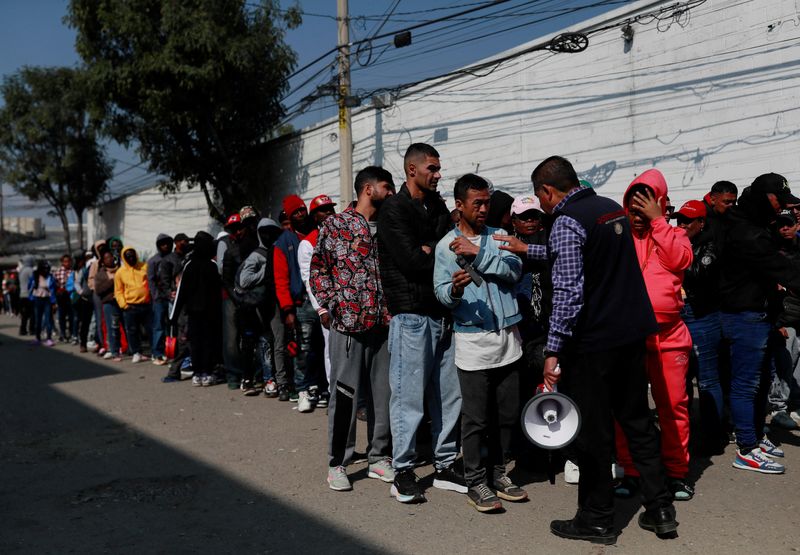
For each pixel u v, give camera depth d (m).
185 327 8.88
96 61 16.45
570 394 3.65
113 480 4.85
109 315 11.12
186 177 18.44
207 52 15.88
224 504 4.32
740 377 4.64
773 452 4.89
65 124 29.41
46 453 5.57
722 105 8.06
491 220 5.04
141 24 15.72
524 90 10.66
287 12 17.17
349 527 3.89
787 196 4.43
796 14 7.32
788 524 3.75
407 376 4.25
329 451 4.55
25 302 16.53
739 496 4.19
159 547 3.69
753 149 7.78
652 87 8.80
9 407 7.42
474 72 11.53
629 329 3.51
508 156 11.06
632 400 3.63
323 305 4.53
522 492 4.25
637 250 4.17
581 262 3.51
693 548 3.48
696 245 4.70
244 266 7.30
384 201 4.46
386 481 4.69
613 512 3.59
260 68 16.69
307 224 6.85
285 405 7.17
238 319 8.03
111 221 30.59
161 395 7.89
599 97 9.48
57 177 29.19
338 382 4.46
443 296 4.05
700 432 5.32
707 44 8.16
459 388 4.39
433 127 12.57
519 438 4.84
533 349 4.45
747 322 4.57
